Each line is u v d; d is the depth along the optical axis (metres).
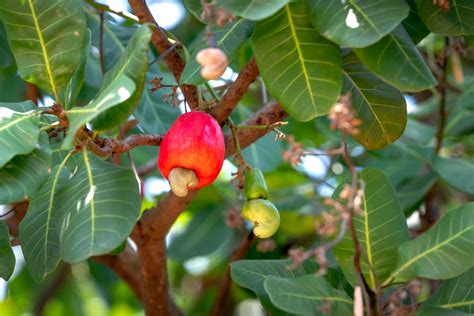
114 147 1.02
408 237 1.05
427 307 1.03
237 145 1.07
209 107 1.07
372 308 1.01
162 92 1.33
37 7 1.02
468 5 1.04
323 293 1.02
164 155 0.98
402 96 1.11
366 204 1.05
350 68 1.11
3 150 0.92
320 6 0.98
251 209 1.03
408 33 1.09
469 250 1.01
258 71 1.04
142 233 1.27
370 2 0.96
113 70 0.96
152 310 1.39
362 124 1.13
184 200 1.21
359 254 0.96
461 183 1.38
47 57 1.03
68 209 0.96
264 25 1.00
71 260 0.93
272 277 1.00
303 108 0.99
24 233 1.02
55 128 1.00
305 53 0.99
